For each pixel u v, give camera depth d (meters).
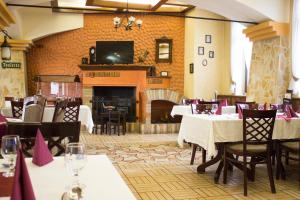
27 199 0.97
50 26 8.97
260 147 3.55
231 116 4.26
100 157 1.81
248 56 8.16
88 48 9.48
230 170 4.36
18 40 8.24
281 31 6.38
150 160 4.96
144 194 3.38
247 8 6.35
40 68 9.42
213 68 9.15
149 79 9.27
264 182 3.88
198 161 4.92
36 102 4.32
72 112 5.37
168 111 9.38
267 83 6.68
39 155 1.61
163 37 9.54
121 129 8.20
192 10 9.11
